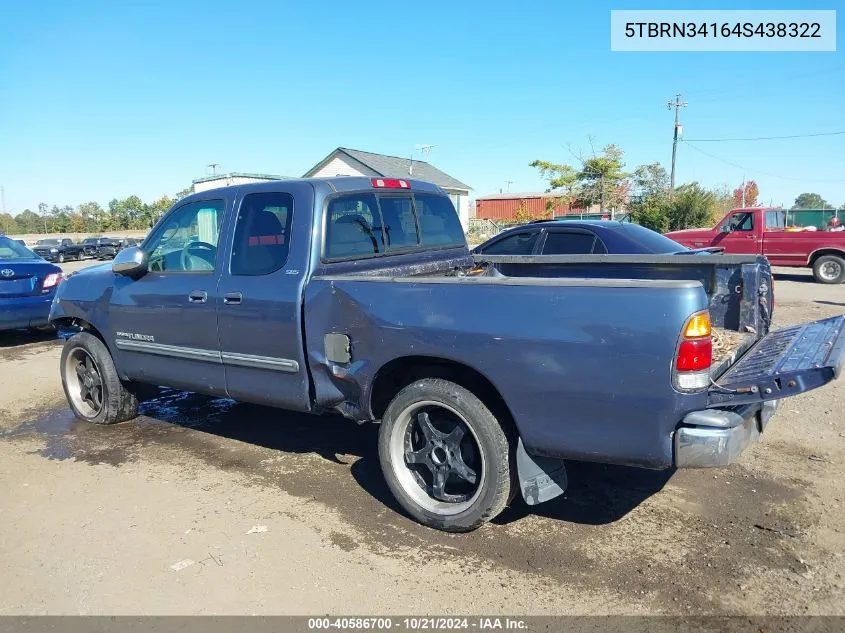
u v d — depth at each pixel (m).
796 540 3.50
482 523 3.56
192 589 3.17
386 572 3.29
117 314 5.27
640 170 41.72
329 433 5.37
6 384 7.35
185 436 5.39
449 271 5.12
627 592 3.08
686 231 17.31
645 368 2.95
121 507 4.08
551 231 7.84
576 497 4.09
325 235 4.16
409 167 41.12
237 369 4.52
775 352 3.56
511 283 3.29
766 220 16.28
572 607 2.98
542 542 3.56
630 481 4.30
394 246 4.72
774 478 4.29
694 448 2.93
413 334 3.56
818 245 15.70
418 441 3.94
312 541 3.61
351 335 3.84
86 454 5.03
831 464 4.49
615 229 7.51
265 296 4.20
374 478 4.45
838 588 3.06
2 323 8.76
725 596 3.03
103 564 3.41
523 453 3.40
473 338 3.36
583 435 3.17
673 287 2.91
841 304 12.27
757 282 4.36
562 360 3.13
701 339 2.91
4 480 4.55
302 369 4.13
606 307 3.03
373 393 3.94
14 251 9.73
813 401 5.91
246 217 4.45
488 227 47.94
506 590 3.12
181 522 3.86
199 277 4.65
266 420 5.75
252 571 3.32
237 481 4.44
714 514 3.82
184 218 4.87
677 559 3.35
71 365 5.92
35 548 3.59
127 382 5.62
